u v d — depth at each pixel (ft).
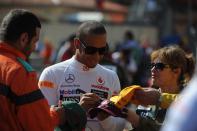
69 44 28.53
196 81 8.07
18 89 11.71
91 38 13.97
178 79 14.37
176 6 71.51
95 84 14.38
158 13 71.00
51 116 12.24
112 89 14.62
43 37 92.53
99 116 13.21
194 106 7.89
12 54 12.12
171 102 12.59
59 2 116.78
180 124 7.90
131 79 44.50
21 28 12.17
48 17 113.50
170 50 14.32
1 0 107.76
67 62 14.37
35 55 68.90
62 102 13.15
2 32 12.24
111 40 85.97
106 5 124.57
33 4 112.47
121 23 86.43
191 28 48.80
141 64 44.19
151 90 12.77
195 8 78.02
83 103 13.23
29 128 11.76
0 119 11.83
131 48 48.75
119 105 12.83
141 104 12.94
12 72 11.78
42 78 14.24
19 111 11.71
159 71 14.35
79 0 122.72
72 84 14.20
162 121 13.39
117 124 14.01
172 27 68.95
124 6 128.67
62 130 12.76
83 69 14.28
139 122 13.03
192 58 14.46
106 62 25.79
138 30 84.84
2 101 11.76
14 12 12.30
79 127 12.75
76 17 107.76
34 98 11.76
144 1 89.81
